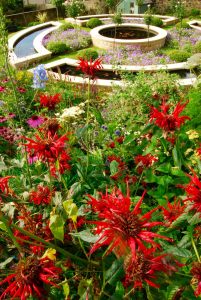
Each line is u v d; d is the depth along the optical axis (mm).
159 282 1385
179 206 1636
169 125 1989
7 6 18078
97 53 10305
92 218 1864
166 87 4965
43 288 1294
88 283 1479
